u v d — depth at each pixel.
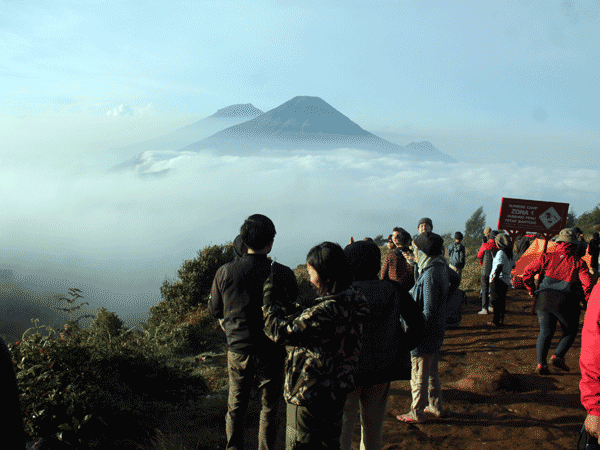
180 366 6.10
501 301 8.70
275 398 3.59
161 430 4.35
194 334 8.45
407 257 6.07
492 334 8.16
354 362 2.62
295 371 2.56
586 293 5.52
